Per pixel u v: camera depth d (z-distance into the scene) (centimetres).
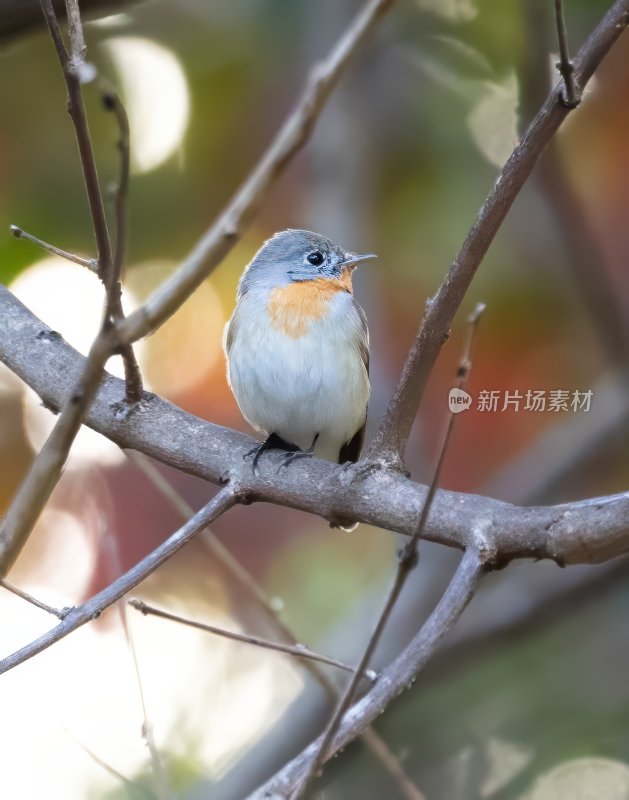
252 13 1106
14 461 1092
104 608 547
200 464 668
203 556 1104
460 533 574
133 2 897
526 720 1075
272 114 1102
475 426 1087
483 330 1105
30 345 712
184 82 1107
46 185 1073
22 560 1036
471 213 1091
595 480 1130
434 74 1126
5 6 862
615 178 1098
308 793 496
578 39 1072
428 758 1053
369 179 1104
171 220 1105
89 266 566
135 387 680
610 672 1098
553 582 1127
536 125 528
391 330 1088
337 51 396
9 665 526
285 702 1086
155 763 640
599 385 1106
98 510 1055
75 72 509
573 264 1044
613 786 1027
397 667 515
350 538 1123
